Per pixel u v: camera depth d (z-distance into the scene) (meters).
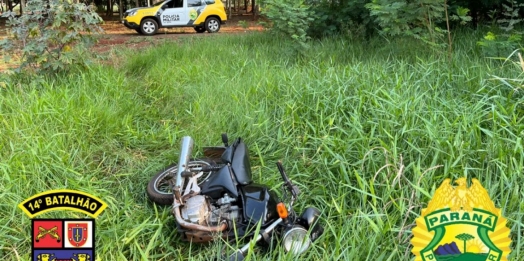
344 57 7.16
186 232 3.00
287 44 7.70
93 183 3.96
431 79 5.27
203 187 3.32
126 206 3.52
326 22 9.14
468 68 5.51
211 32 15.98
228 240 3.02
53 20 6.61
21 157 3.94
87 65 6.64
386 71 5.79
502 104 4.31
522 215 2.95
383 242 2.89
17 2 22.88
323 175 3.89
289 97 5.34
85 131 4.79
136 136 4.88
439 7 6.29
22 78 6.32
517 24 7.93
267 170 4.20
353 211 3.41
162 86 6.46
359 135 4.19
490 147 3.62
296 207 3.59
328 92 5.18
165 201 3.62
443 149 3.69
